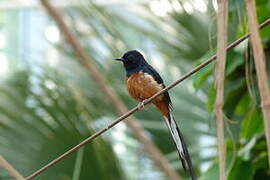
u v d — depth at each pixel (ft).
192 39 44.75
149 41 47.26
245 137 31.07
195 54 45.06
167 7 43.09
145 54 46.96
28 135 39.06
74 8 40.96
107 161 39.45
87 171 38.65
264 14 30.48
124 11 46.32
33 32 58.49
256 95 29.73
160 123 44.47
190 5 36.42
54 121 39.32
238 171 29.19
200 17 44.04
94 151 39.04
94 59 42.34
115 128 42.22
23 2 57.93
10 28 60.39
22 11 59.77
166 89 22.59
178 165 42.78
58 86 40.86
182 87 45.91
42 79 41.14
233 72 30.89
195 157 42.96
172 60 46.19
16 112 39.68
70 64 43.09
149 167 41.52
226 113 31.76
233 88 30.66
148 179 41.45
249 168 29.14
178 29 44.83
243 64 30.40
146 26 45.98
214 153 42.32
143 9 46.11
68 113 39.60
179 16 43.60
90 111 40.63
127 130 42.32
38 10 57.11
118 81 44.04
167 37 45.68
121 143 42.98
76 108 40.16
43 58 47.67
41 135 39.09
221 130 15.75
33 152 38.70
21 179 17.99
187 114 44.93
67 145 38.75
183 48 45.39
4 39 59.82
